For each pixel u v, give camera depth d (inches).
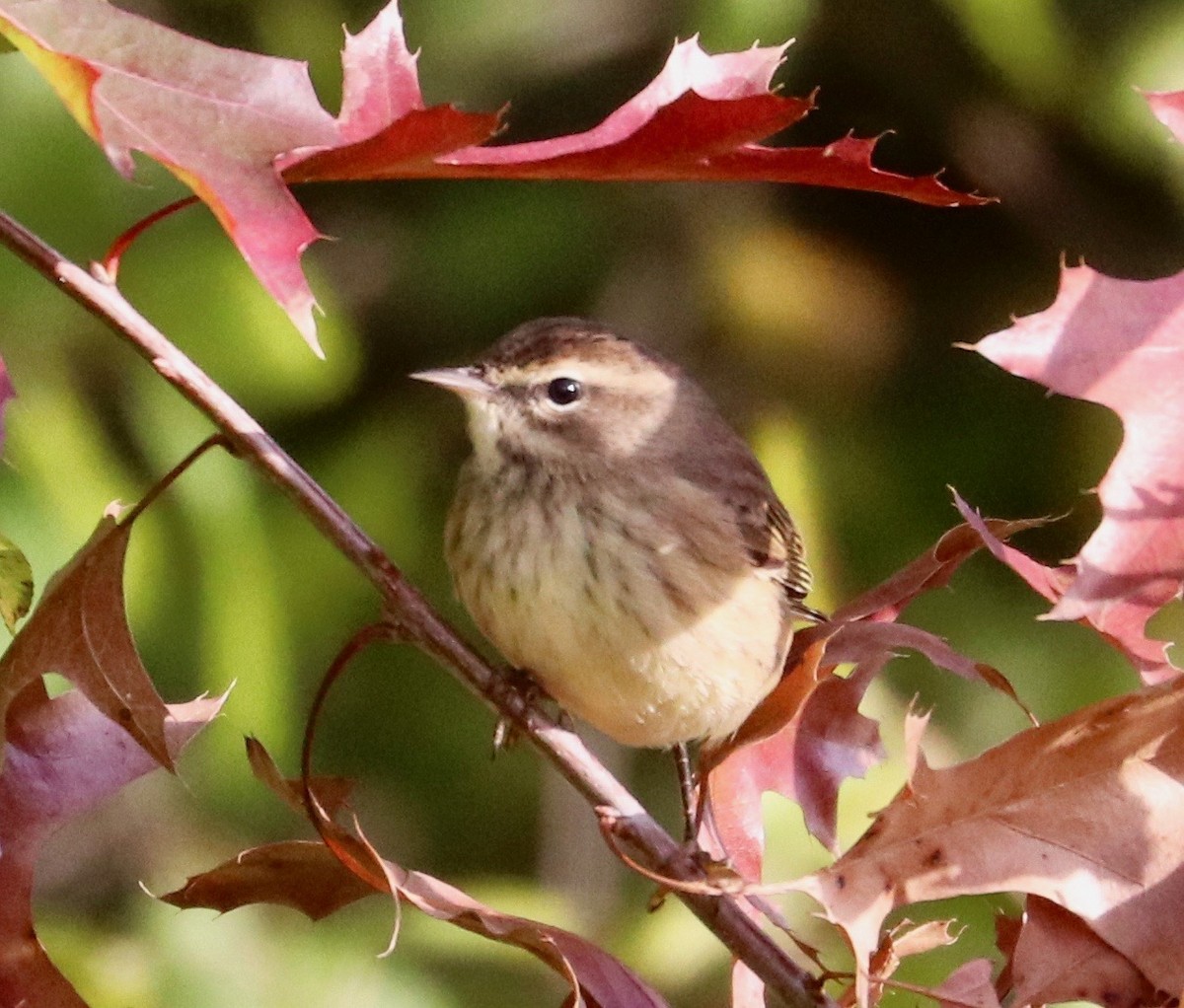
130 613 413.7
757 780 281.7
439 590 484.7
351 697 496.1
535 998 442.9
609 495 326.6
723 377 500.4
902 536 483.8
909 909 419.2
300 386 441.1
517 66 510.9
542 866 503.2
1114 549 215.3
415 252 501.7
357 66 229.9
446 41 499.5
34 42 170.2
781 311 502.9
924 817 231.0
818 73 508.1
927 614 469.1
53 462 398.3
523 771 507.5
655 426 337.4
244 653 424.8
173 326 427.2
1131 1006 234.2
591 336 340.2
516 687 325.4
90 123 171.5
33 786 256.1
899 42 502.3
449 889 244.4
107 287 237.6
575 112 515.2
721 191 514.9
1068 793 234.5
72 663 236.1
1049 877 232.2
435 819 503.2
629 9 512.4
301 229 175.6
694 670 323.0
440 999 433.1
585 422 332.2
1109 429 490.3
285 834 471.5
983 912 417.7
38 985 251.1
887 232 517.7
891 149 516.4
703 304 505.4
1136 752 233.3
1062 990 235.8
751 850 279.7
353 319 500.4
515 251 496.4
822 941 400.2
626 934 442.6
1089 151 508.1
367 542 254.1
